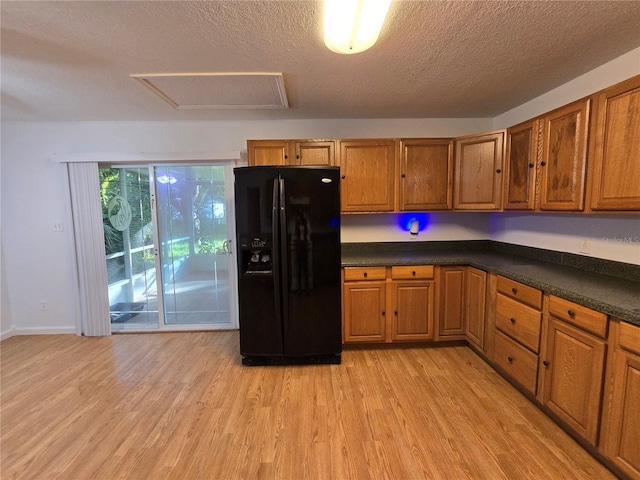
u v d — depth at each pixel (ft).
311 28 5.11
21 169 10.49
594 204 5.74
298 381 7.77
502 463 5.19
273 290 8.27
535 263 8.27
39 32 5.15
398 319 9.21
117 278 11.21
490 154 8.72
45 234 10.74
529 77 7.29
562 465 5.13
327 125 10.50
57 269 10.87
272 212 8.02
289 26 5.05
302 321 8.39
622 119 5.17
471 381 7.64
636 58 6.03
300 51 5.89
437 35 5.42
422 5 4.58
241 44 5.61
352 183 9.66
